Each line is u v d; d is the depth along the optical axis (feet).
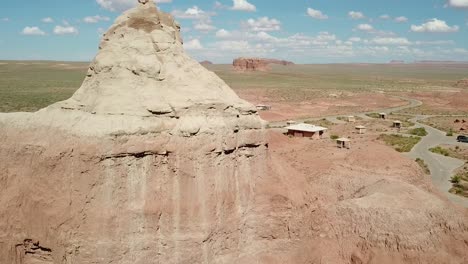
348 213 107.04
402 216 107.34
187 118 81.15
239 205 87.35
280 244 91.76
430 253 102.32
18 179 80.07
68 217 74.79
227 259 84.12
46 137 80.43
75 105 83.61
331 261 95.30
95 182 74.74
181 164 78.69
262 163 93.50
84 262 74.23
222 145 83.51
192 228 79.00
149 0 91.66
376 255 100.32
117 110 78.95
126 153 75.82
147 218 76.64
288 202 94.12
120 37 88.33
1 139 84.17
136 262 75.92
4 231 78.69
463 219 114.42
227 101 88.63
